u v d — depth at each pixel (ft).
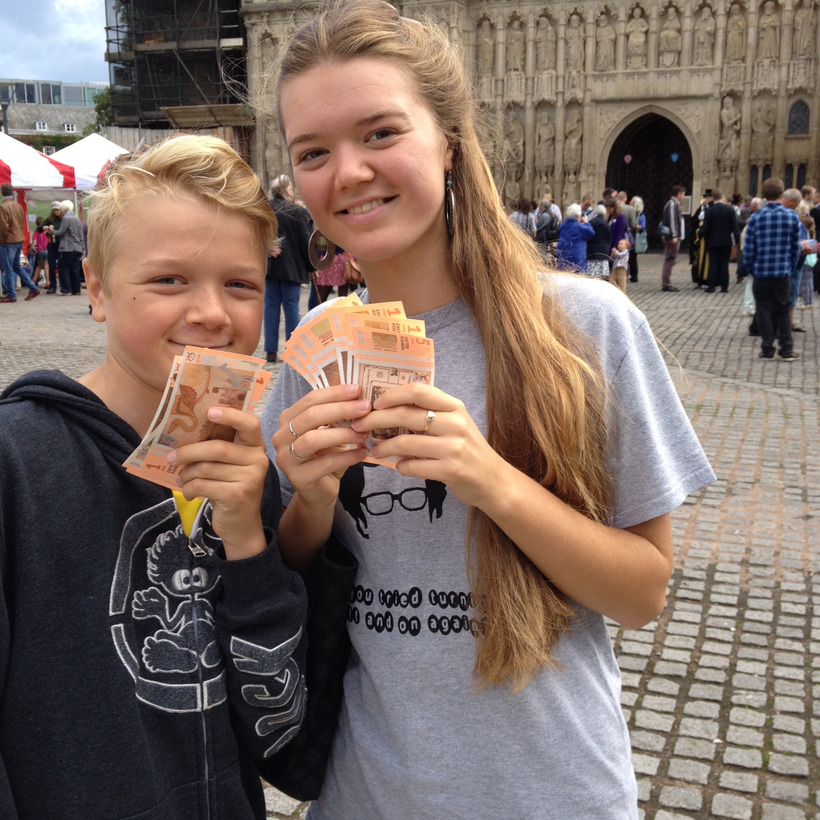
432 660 4.72
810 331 44.32
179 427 4.12
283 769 5.24
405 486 4.80
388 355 4.07
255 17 99.09
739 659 13.20
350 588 4.93
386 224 4.52
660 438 4.83
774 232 35.65
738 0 91.15
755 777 10.42
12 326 49.52
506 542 4.57
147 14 111.14
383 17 4.63
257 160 52.95
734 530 18.37
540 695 4.66
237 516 4.30
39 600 3.98
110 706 4.10
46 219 74.79
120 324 4.36
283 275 33.09
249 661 4.42
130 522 4.30
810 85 90.33
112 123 120.47
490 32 97.66
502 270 4.75
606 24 94.99
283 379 5.73
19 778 3.97
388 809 4.85
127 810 4.12
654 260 94.17
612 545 4.55
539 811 4.62
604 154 97.45
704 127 94.22
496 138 5.58
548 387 4.53
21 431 4.07
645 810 9.86
